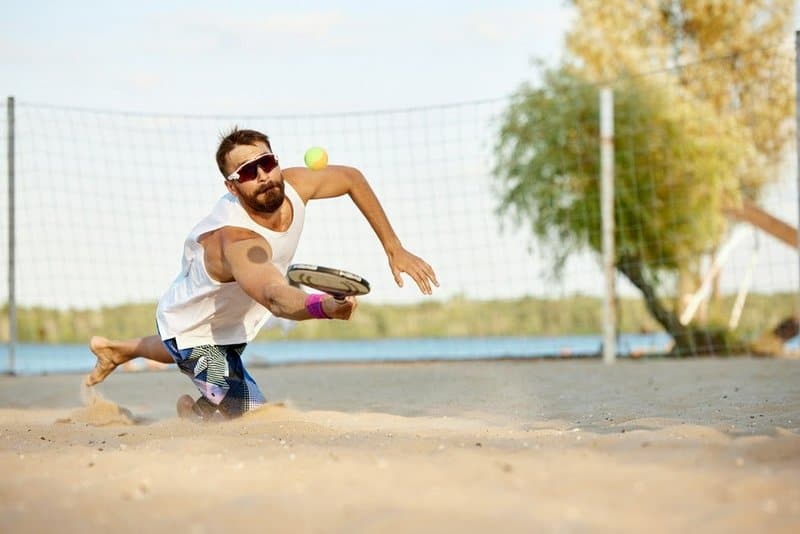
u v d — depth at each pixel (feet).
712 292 45.27
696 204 42.32
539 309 56.70
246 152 12.98
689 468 8.54
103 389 23.93
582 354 36.27
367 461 9.18
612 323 31.60
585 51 55.16
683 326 40.68
